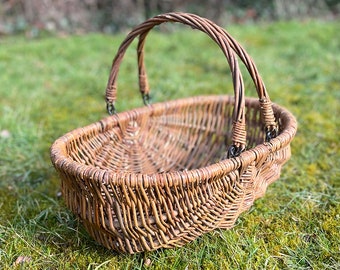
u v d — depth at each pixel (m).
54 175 1.90
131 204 1.11
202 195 1.16
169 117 1.77
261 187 1.39
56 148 1.28
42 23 4.96
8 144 2.16
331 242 1.40
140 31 1.46
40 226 1.51
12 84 3.09
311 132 2.20
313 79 3.00
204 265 1.31
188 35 4.34
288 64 3.38
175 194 1.12
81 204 1.19
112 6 5.26
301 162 1.92
